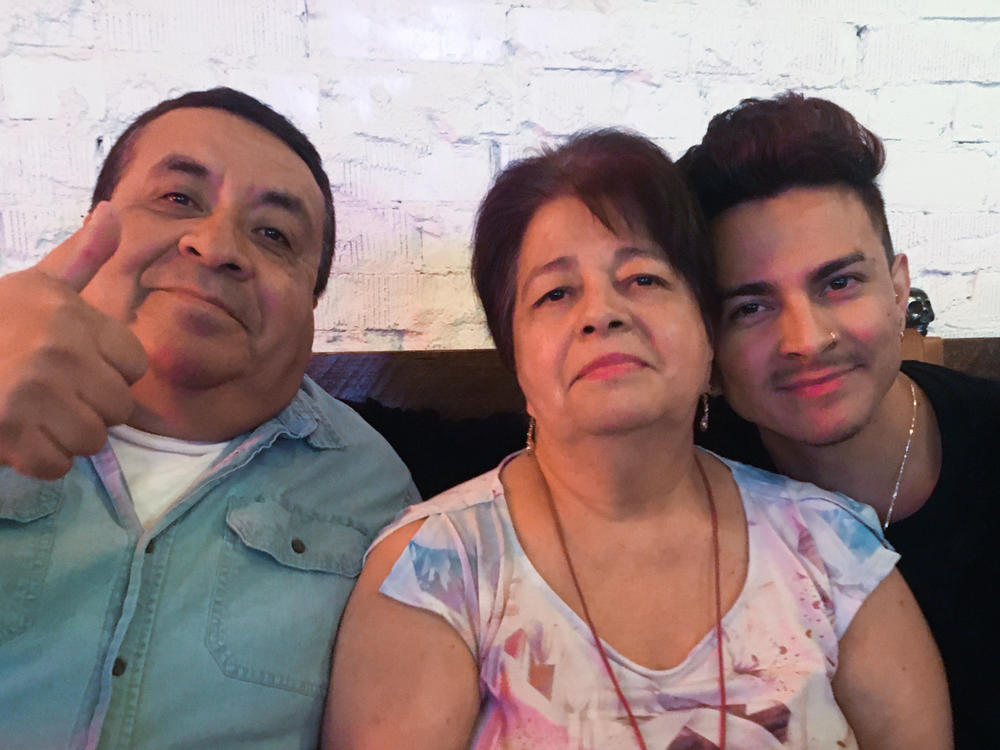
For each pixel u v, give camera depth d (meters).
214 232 0.71
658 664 0.64
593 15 1.08
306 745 0.71
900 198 1.19
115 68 0.99
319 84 1.04
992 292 1.21
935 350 1.13
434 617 0.65
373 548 0.72
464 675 0.64
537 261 0.69
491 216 0.74
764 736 0.61
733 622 0.66
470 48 1.07
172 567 0.69
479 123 1.08
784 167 0.71
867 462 0.83
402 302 1.10
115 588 0.67
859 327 0.72
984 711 0.83
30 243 1.00
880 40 1.16
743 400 0.78
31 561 0.65
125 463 0.75
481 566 0.67
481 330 1.12
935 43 1.17
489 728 0.64
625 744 0.60
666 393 0.65
